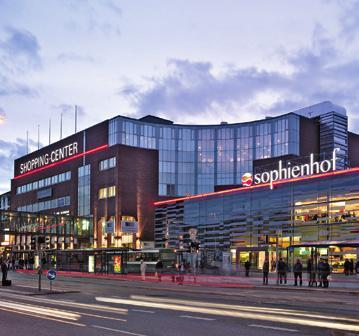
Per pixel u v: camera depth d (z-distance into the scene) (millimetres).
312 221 59469
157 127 105500
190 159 106625
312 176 60469
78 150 108625
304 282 41281
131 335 14086
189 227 81875
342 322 16750
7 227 96500
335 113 100188
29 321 17047
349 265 44438
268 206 66312
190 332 14648
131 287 36062
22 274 62812
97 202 99250
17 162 135625
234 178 104438
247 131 104375
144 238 95375
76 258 64000
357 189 54969
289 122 97188
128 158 96500
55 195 115250
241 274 53781
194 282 40000
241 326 15844
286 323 16500
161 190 103812
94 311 20031
